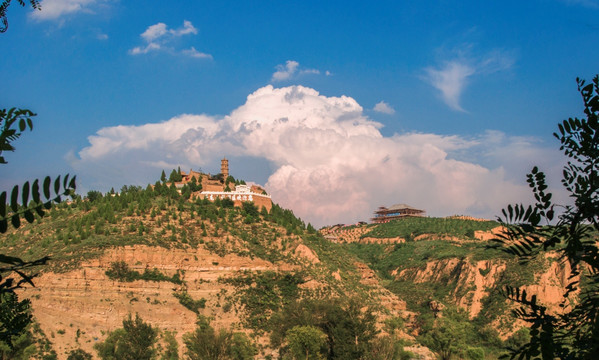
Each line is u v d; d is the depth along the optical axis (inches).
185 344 4675.2
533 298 545.6
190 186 7362.2
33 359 3978.8
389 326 5723.4
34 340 4153.5
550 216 538.3
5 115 495.8
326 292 5723.4
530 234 546.6
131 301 4884.4
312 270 5979.3
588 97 520.7
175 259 5383.9
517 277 7204.7
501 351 6008.9
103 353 4156.0
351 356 3998.5
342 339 4131.4
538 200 542.0
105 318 4655.5
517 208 549.0
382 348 4168.3
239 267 5625.0
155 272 5211.6
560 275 6860.2
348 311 4350.4
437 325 5851.4
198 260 5497.1
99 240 5324.8
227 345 4069.9
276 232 6441.9
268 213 7126.0
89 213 5944.9
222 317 5098.4
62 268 4869.6
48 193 455.5
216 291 5339.6
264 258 5856.3
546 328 529.7
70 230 5615.2
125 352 3934.5
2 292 503.5
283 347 4542.3
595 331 489.1
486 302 7440.9
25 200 446.3
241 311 5201.8
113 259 5108.3
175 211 6353.3
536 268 7135.8
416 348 5428.2
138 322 4092.0
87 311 4635.8
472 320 7155.5
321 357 4109.3
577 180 527.5
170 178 7741.1
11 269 508.1
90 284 4842.5
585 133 520.1
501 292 560.1
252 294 5408.5
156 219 6053.2
